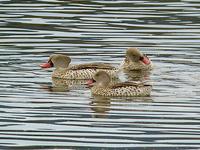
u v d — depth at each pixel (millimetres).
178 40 34781
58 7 39875
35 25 36844
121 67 32094
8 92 28250
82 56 33000
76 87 29625
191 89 28594
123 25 36844
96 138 23625
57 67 31281
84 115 25719
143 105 26828
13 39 34875
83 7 39938
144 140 23438
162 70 31312
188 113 25781
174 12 39062
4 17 38062
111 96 28234
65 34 35531
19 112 25953
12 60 32281
